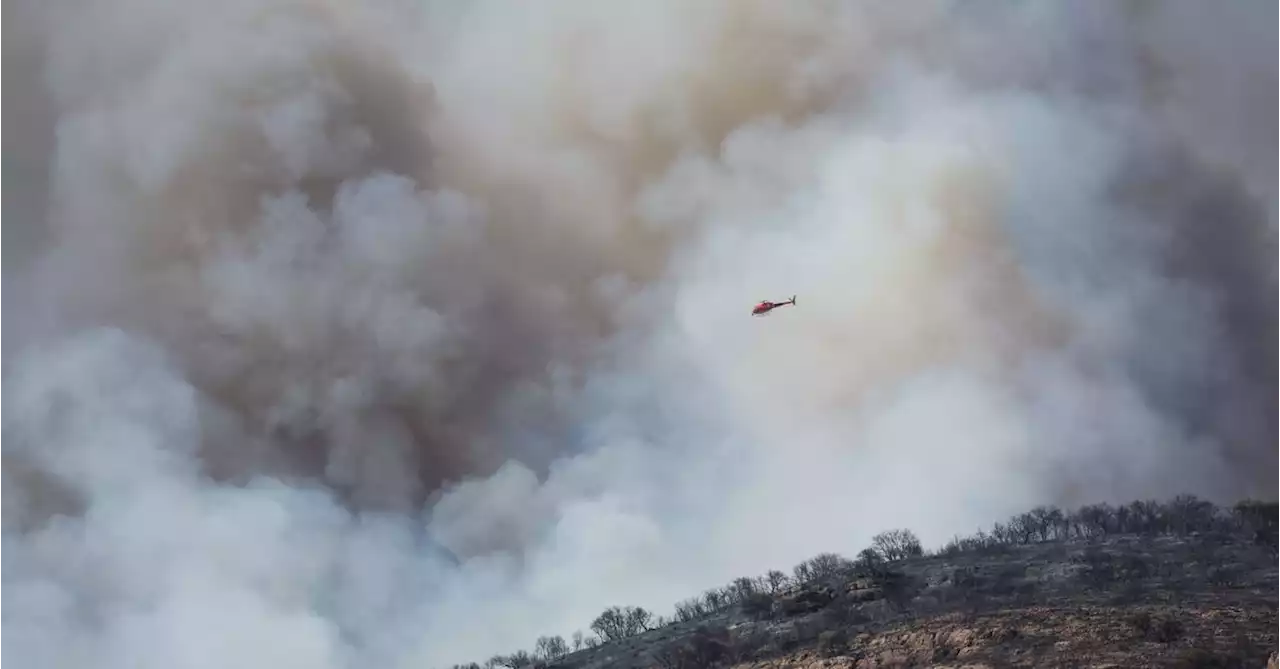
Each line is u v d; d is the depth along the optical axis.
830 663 100.00
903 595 120.31
